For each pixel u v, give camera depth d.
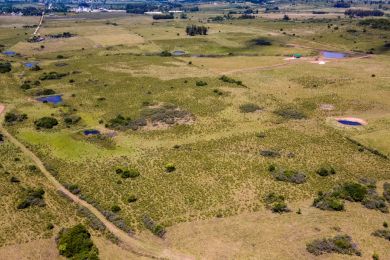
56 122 125.56
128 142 112.06
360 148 107.19
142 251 66.69
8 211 76.69
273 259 62.84
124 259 64.81
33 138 114.69
